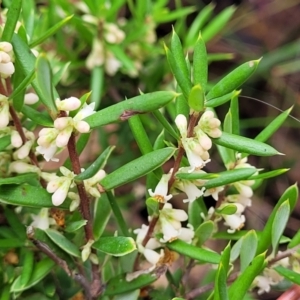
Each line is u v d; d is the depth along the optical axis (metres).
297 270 0.31
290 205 0.31
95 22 0.40
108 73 0.42
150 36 0.45
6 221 0.33
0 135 0.30
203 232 0.32
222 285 0.28
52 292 0.33
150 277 0.32
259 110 0.65
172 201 0.52
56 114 0.28
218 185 0.29
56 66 0.41
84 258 0.31
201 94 0.27
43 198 0.30
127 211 0.51
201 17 0.45
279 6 0.69
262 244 0.31
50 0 0.40
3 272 0.33
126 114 0.28
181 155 0.29
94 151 0.52
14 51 0.29
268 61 0.62
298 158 0.63
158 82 0.47
